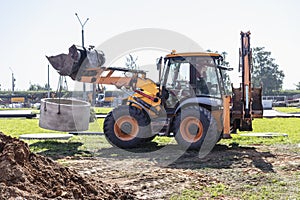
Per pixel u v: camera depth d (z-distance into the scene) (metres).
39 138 13.13
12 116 27.64
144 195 6.11
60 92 11.60
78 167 8.41
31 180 4.77
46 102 11.83
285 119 24.20
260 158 9.35
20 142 5.35
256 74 89.69
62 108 11.67
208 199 5.88
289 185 6.65
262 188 6.47
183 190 6.39
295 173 7.57
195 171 7.94
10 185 4.54
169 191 6.36
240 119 11.48
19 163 4.93
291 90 84.25
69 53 10.77
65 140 12.88
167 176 7.41
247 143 12.13
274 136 13.77
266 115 27.61
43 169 5.16
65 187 5.01
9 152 4.93
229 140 12.81
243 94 11.20
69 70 10.79
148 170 8.05
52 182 4.98
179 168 8.33
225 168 8.23
